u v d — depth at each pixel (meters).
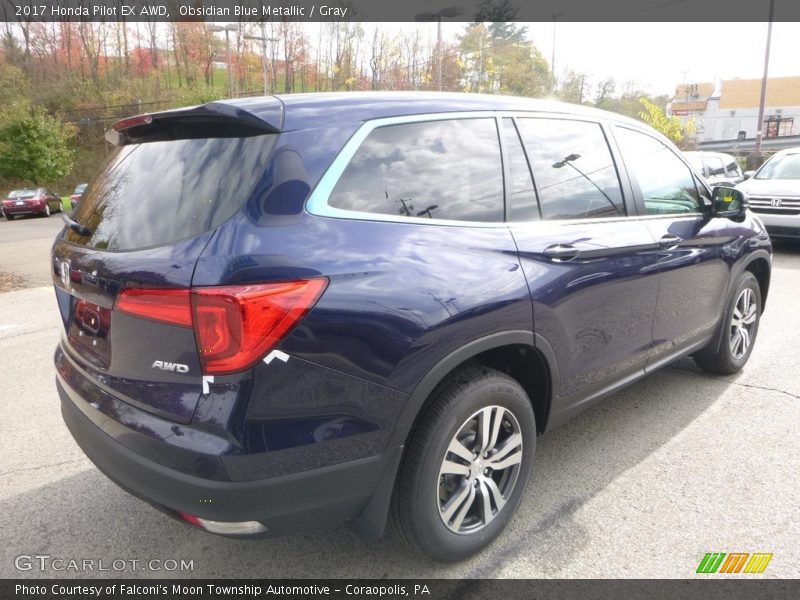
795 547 2.43
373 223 2.03
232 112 1.96
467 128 2.46
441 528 2.24
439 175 2.29
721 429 3.46
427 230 2.16
